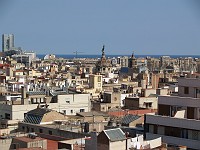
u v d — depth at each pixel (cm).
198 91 11269
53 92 17575
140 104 17850
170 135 10756
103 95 19975
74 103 16925
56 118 13675
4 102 16075
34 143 9600
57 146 9750
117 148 8200
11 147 9981
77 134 11081
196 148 10275
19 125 13338
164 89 19912
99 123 12419
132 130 11506
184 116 10919
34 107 15412
